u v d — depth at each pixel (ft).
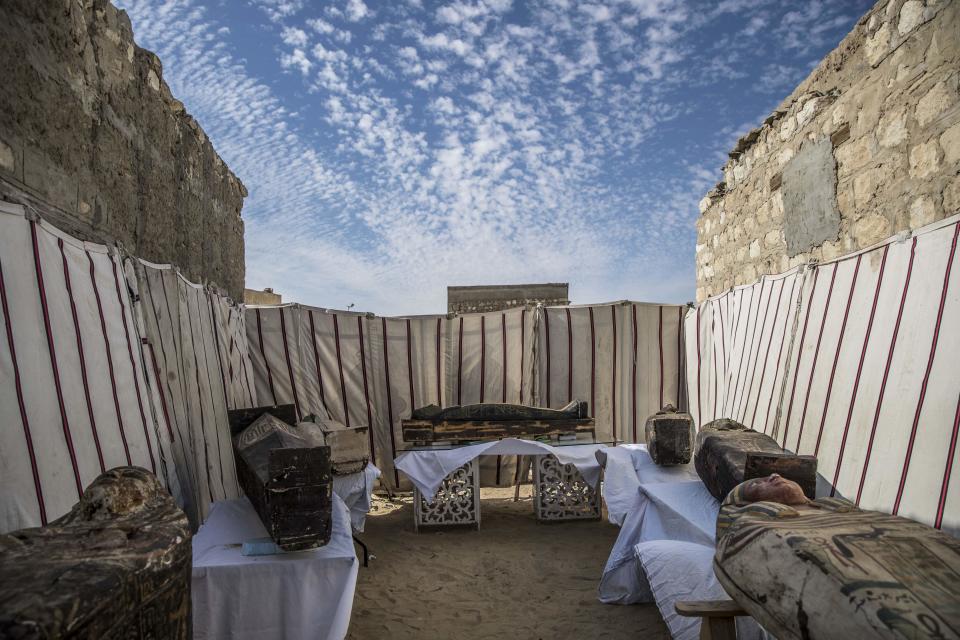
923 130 12.44
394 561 17.22
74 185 11.50
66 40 11.29
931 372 11.50
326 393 25.55
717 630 8.40
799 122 17.72
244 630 10.16
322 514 10.46
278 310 25.46
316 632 10.22
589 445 20.80
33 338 9.66
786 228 18.54
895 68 13.34
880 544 7.10
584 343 25.93
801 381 16.15
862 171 14.64
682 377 25.98
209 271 20.06
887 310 13.10
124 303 12.87
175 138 17.01
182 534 7.38
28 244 9.77
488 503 24.07
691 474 17.08
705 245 25.86
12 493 8.64
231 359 20.98
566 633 12.66
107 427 11.30
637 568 14.01
